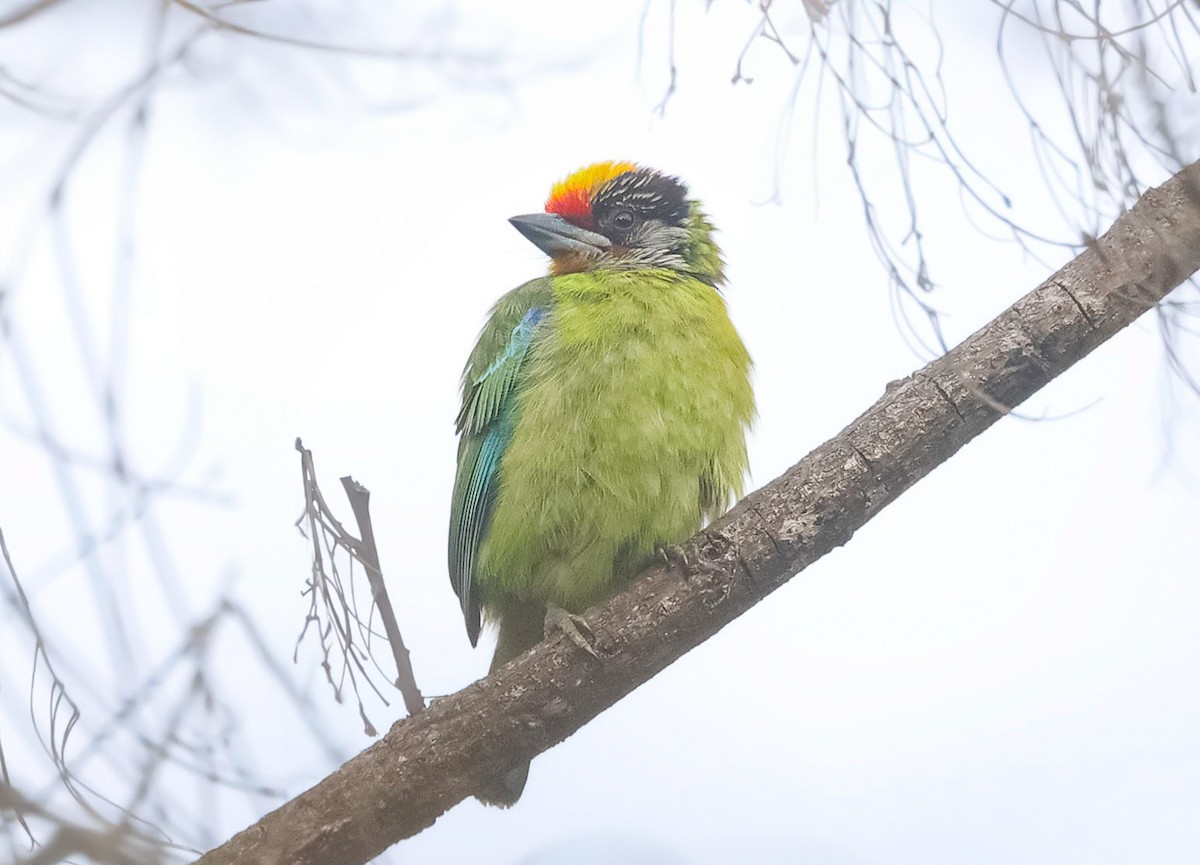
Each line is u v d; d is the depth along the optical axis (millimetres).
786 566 8297
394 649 7473
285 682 5641
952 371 8156
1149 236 7734
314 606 6930
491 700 7906
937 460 8258
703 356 9734
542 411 9680
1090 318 7891
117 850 5035
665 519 9523
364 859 7508
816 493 8242
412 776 7621
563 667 8055
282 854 7336
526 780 8906
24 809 5066
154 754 5254
